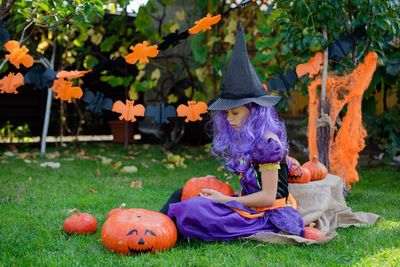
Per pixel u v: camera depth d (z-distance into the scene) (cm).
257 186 343
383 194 529
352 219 405
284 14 505
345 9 486
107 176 622
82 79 872
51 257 312
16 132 887
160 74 870
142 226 318
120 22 830
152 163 731
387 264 297
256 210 346
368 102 668
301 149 773
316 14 469
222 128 353
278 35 651
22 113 916
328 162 492
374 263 300
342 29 485
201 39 768
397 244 341
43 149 769
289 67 515
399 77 634
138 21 788
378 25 457
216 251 320
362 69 480
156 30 817
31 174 617
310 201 400
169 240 323
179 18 804
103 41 838
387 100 779
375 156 739
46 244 338
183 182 593
